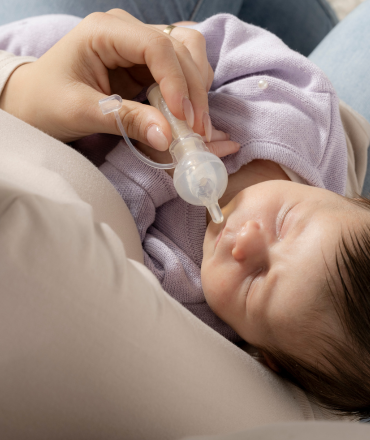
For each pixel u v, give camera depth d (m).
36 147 0.52
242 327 0.73
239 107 0.84
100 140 0.84
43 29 0.99
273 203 0.71
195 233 0.80
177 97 0.63
